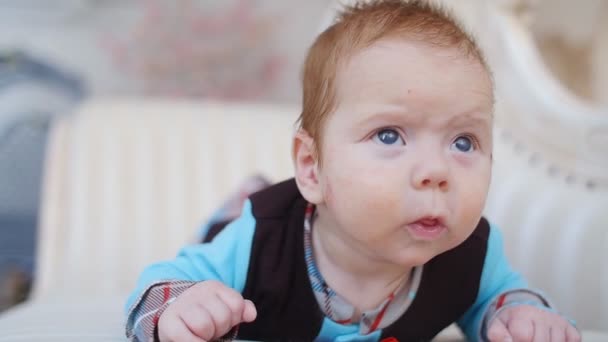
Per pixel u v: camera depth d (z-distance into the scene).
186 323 0.53
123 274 1.54
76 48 2.17
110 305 0.94
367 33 0.58
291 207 0.70
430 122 0.53
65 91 2.06
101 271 1.53
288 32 2.29
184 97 2.20
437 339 0.80
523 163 1.32
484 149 0.56
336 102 0.58
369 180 0.54
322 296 0.67
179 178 1.69
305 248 0.67
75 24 2.17
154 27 2.18
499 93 1.38
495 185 1.31
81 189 1.62
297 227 0.68
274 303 0.68
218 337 0.54
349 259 0.64
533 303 0.70
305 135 0.63
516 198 1.28
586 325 1.13
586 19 1.60
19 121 1.97
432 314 0.70
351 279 0.66
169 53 2.19
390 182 0.53
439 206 0.52
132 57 2.19
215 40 2.21
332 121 0.58
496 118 1.37
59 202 1.60
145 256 1.58
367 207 0.54
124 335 0.64
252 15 2.23
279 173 1.73
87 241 1.56
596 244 1.14
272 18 2.27
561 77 1.66
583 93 1.66
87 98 2.16
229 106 1.90
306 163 0.63
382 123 0.54
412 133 0.54
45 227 1.56
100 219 1.60
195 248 0.71
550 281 1.19
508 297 0.72
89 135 1.71
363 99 0.55
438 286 0.69
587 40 1.64
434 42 0.56
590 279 1.14
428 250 0.55
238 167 1.73
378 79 0.55
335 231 0.63
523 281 0.77
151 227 1.62
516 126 1.35
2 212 1.93
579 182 1.23
